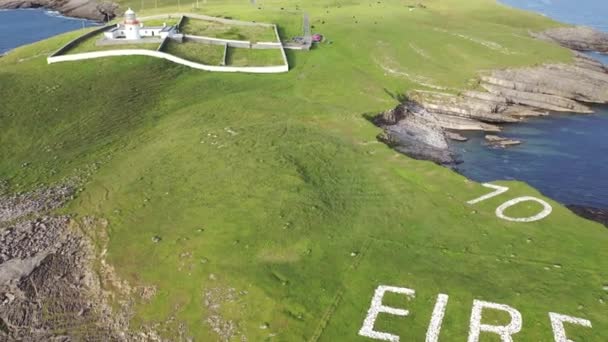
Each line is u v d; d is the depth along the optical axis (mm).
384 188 43406
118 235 37812
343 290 31156
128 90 66062
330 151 50031
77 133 56188
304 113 60188
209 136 53312
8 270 35062
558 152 57938
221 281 32125
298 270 32812
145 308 31344
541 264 33250
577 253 34406
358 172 46156
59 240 38281
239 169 45938
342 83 70750
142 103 63344
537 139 61594
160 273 33562
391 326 28547
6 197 44656
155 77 70188
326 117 59031
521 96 72562
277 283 31672
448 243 35625
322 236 36250
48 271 35062
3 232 39219
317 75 73625
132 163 48812
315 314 29406
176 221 38781
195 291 31797
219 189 42750
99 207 41875
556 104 71562
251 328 28859
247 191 42156
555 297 30188
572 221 38344
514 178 51719
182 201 41438
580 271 32500
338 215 38969
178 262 34219
